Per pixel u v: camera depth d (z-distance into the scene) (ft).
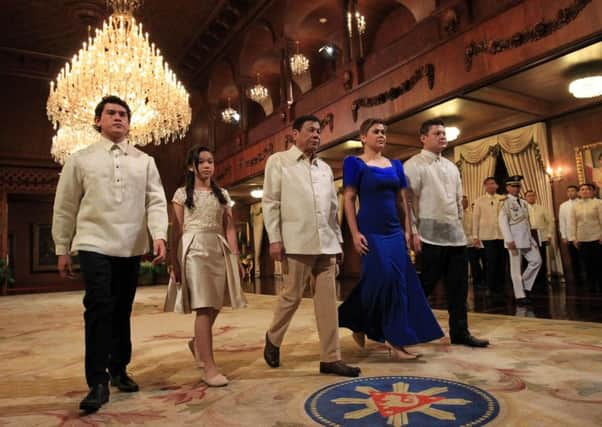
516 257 17.12
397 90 23.66
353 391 6.82
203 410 6.37
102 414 6.36
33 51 45.52
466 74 19.84
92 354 6.86
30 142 48.93
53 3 36.88
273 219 8.79
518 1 17.66
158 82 26.40
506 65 18.19
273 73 45.85
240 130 42.32
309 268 8.52
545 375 7.23
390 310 8.89
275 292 28.91
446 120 25.66
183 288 7.79
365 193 9.41
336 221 9.14
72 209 7.51
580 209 22.41
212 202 8.39
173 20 40.98
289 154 9.05
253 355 10.05
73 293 44.50
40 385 8.30
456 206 10.44
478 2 19.72
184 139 54.49
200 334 7.94
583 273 23.85
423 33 22.52
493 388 6.66
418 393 6.57
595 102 23.02
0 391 7.88
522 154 26.48
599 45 16.89
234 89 49.32
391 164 9.92
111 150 7.73
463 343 9.87
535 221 24.02
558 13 16.33
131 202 7.66
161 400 6.94
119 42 25.71
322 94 30.81
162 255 7.82
